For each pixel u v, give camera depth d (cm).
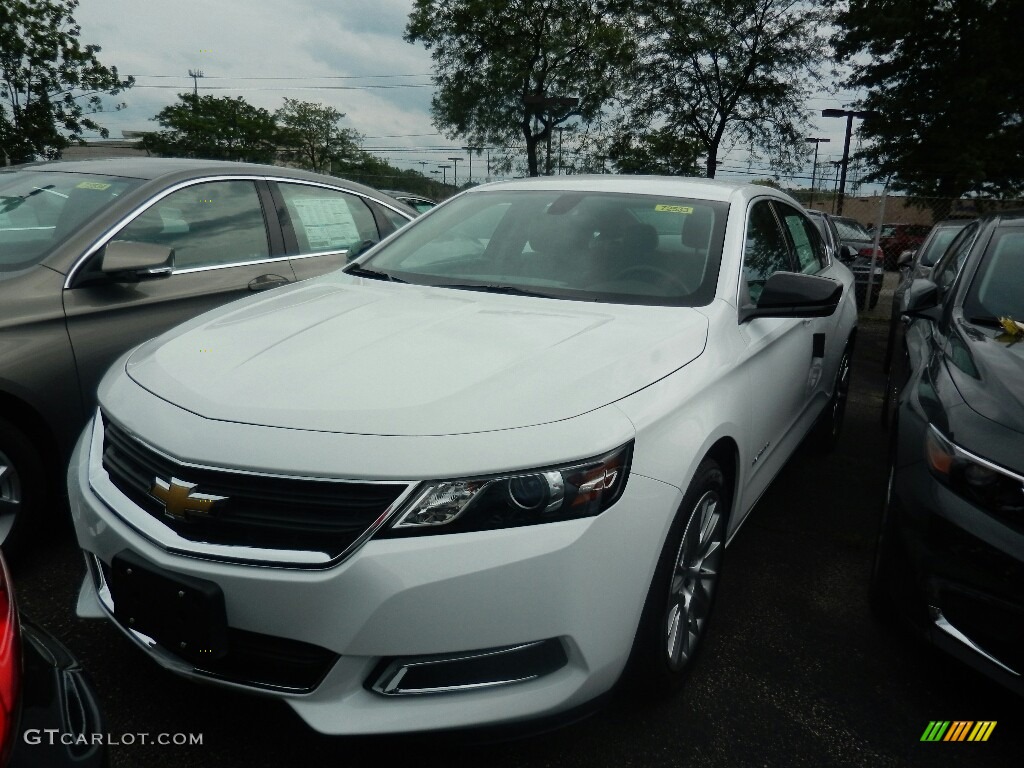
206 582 178
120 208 347
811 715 237
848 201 3183
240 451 179
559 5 3114
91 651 247
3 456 286
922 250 791
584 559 183
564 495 181
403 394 191
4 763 109
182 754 206
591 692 193
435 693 181
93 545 201
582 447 185
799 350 340
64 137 3055
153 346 239
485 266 308
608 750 217
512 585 176
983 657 222
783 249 365
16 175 392
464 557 174
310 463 175
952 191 3033
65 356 302
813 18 2789
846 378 484
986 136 3027
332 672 177
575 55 3123
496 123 3206
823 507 401
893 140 3162
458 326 241
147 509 191
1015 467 214
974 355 273
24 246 326
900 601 247
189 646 181
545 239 312
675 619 230
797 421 369
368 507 174
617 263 294
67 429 304
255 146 5050
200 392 198
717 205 320
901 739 228
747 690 247
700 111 2922
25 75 2916
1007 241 354
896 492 256
